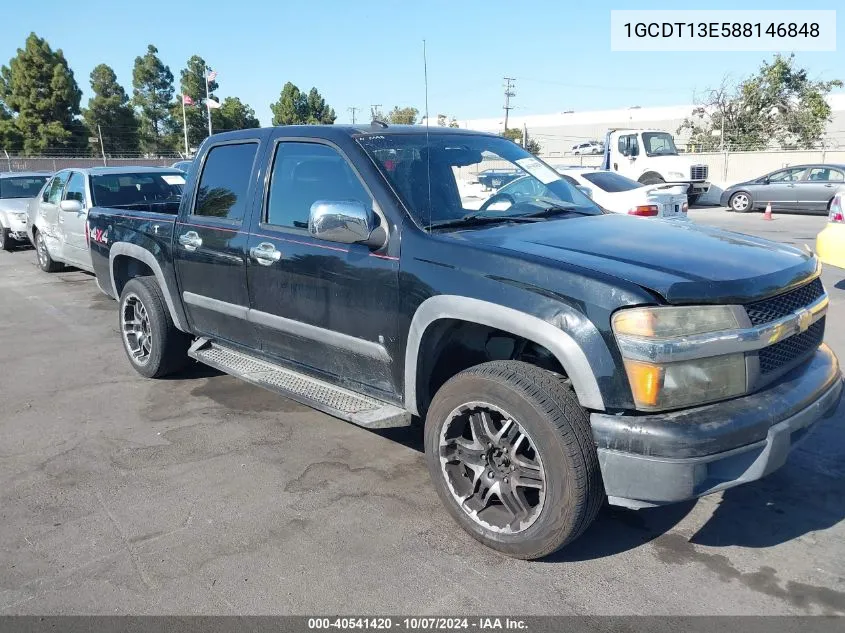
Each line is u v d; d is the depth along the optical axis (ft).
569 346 8.88
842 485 12.15
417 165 12.22
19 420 15.65
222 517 11.33
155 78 203.21
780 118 114.83
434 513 11.41
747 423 8.72
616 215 13.23
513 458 9.75
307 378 13.58
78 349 21.56
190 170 16.03
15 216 44.32
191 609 9.05
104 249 19.29
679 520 11.15
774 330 9.21
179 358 17.81
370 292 11.42
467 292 9.98
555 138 203.72
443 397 10.34
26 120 171.32
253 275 13.79
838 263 23.61
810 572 9.71
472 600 9.17
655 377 8.55
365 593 9.34
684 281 8.82
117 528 11.02
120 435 14.75
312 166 12.87
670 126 183.42
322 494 12.09
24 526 11.12
